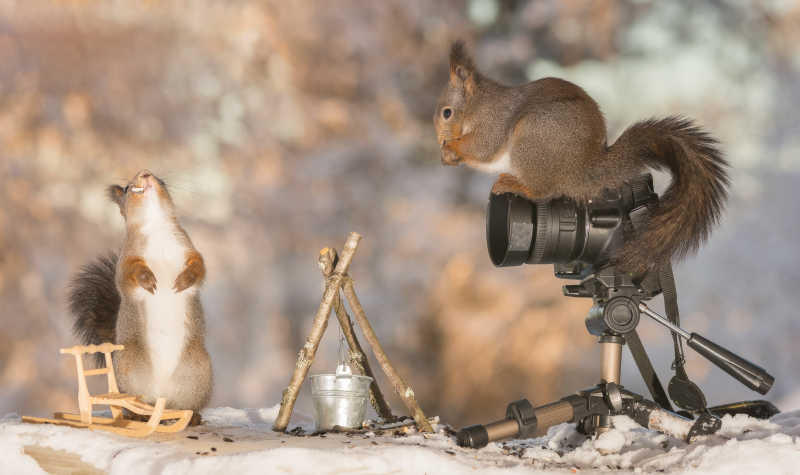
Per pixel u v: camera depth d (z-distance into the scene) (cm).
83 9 1759
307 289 1683
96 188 1691
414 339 1589
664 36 1756
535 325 1560
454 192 1711
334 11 1822
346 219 1712
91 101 1747
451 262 1623
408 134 1781
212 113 1764
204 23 1788
